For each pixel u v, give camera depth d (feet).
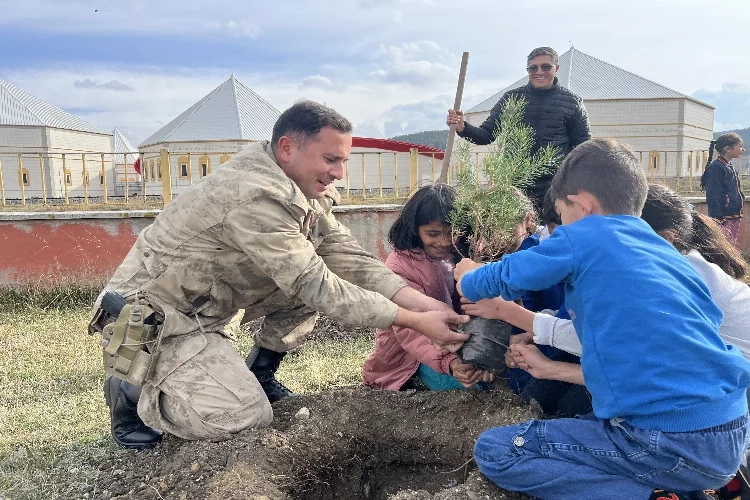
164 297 9.10
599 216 7.02
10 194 95.96
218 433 8.80
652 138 87.35
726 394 6.33
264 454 8.46
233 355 9.31
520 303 9.23
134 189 103.55
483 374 9.19
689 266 6.94
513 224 9.05
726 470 6.42
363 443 9.35
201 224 8.75
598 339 6.54
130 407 9.59
